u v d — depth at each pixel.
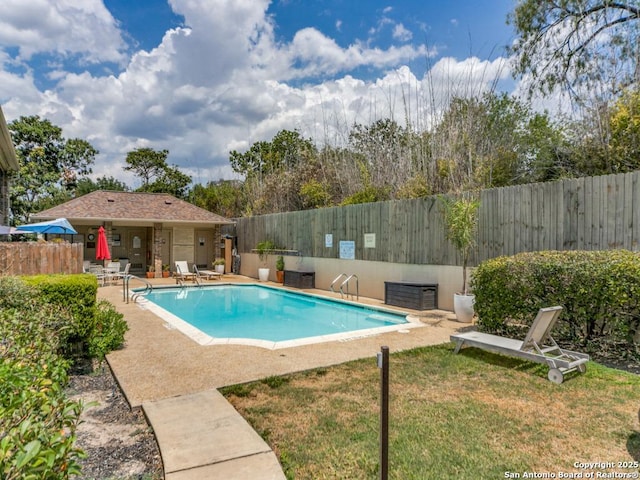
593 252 6.44
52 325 4.54
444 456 3.28
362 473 3.06
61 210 17.91
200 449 3.33
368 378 5.12
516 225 8.57
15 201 26.30
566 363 5.00
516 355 5.43
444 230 10.27
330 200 22.42
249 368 5.56
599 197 7.20
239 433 3.62
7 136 9.76
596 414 4.03
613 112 11.61
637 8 10.81
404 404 4.32
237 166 35.72
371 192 16.66
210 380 5.07
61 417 2.09
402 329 8.13
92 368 5.88
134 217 18.81
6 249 7.83
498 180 14.61
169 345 6.84
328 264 14.76
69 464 1.73
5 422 1.73
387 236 12.18
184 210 21.19
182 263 19.39
